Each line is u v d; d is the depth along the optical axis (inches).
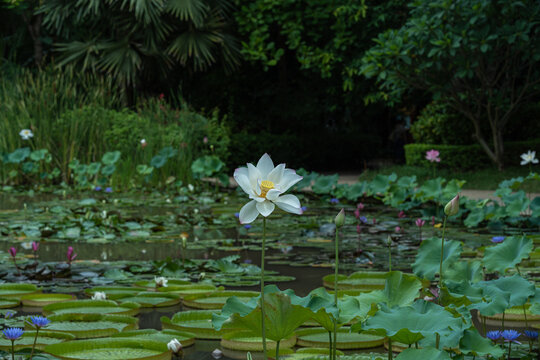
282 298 64.4
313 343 101.2
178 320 113.6
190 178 450.9
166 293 135.5
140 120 477.7
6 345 93.7
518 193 267.3
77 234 233.0
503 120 452.1
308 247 214.7
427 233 243.9
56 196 390.0
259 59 610.2
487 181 420.8
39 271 156.6
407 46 397.4
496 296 80.4
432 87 424.5
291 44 551.5
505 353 96.0
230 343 99.6
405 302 81.3
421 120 514.3
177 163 453.7
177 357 94.3
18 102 476.1
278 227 265.9
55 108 483.8
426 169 485.4
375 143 703.1
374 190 346.0
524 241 109.2
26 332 100.9
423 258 107.1
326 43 577.9
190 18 557.3
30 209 312.7
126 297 135.2
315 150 623.8
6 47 651.5
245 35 602.2
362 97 565.0
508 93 497.7
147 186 448.8
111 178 454.0
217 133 493.0
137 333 102.5
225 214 308.2
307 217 301.9
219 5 577.0
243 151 567.8
